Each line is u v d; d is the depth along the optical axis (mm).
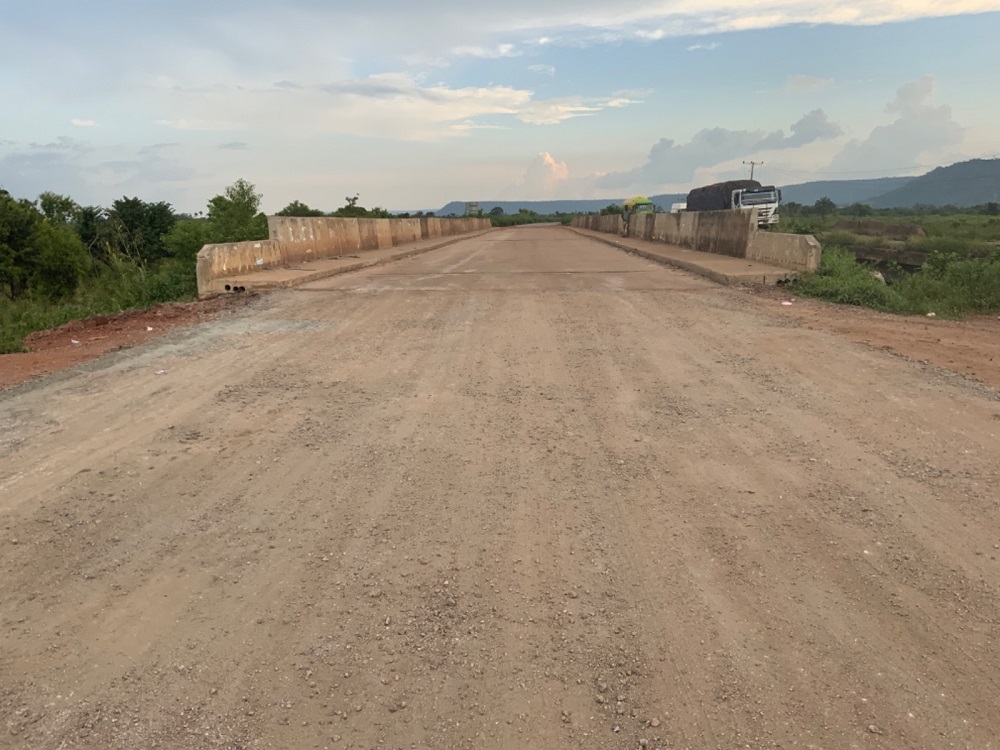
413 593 3500
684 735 2619
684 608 3355
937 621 3207
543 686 2879
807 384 6664
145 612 3367
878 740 2572
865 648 3051
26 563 3762
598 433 5543
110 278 20906
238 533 4074
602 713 2732
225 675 2951
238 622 3291
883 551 3768
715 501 4379
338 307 11500
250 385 6922
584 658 3033
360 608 3385
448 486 4648
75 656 3068
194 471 4898
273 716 2734
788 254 14312
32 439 5500
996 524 3992
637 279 14820
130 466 4977
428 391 6676
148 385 6980
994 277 12664
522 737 2625
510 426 5727
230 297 13000
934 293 12875
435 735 2641
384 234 27984
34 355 8578
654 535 4008
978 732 2596
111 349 8750
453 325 9781
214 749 2578
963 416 5680
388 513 4293
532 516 4246
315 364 7715
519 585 3561
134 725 2689
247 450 5270
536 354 8062
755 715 2705
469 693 2846
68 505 4391
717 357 7762
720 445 5242
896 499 4312
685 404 6180
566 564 3738
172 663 3025
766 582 3539
